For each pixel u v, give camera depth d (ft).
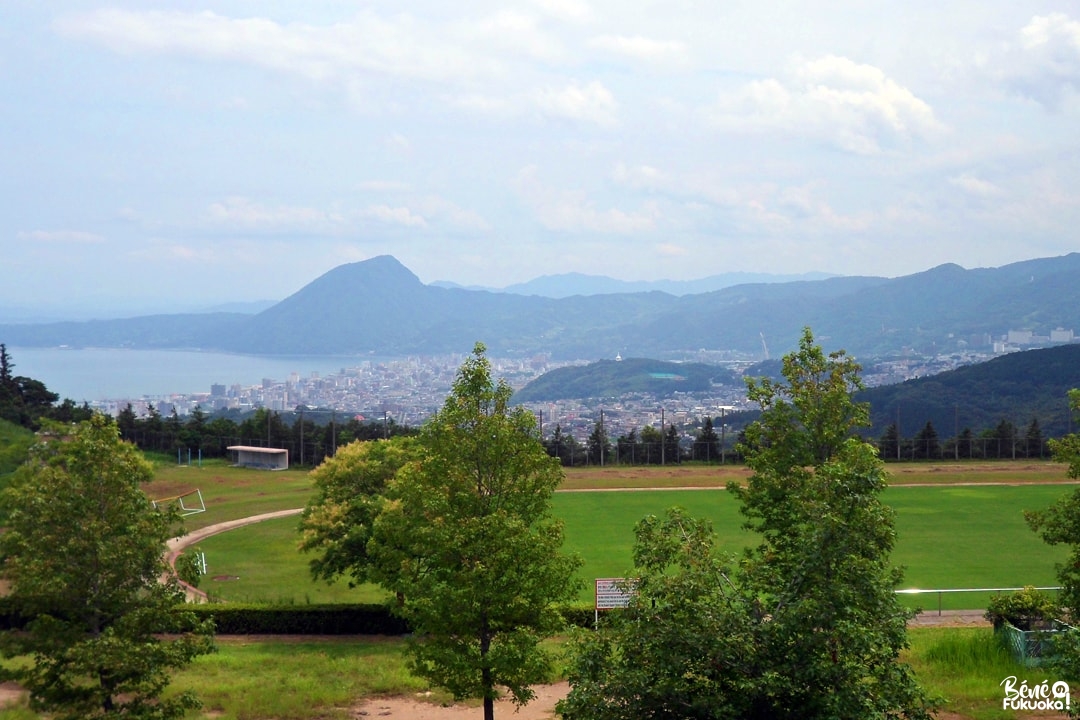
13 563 69.77
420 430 83.56
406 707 90.79
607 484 308.60
